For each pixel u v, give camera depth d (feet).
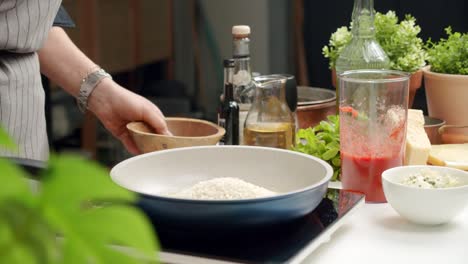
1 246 0.89
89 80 4.96
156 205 2.86
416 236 3.38
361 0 4.83
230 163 3.67
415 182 3.53
